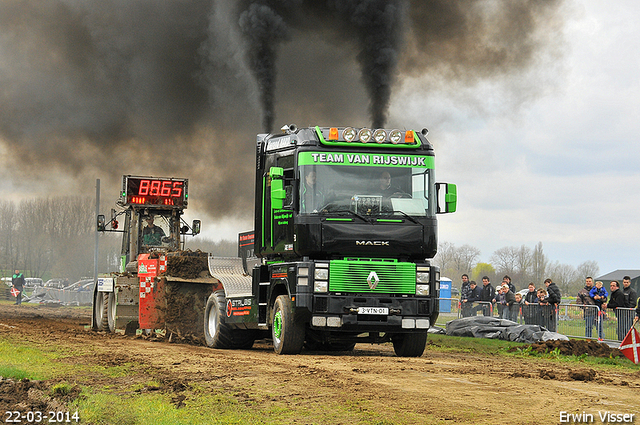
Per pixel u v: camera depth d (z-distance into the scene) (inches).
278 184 649.0
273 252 692.7
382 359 629.3
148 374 496.7
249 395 406.6
